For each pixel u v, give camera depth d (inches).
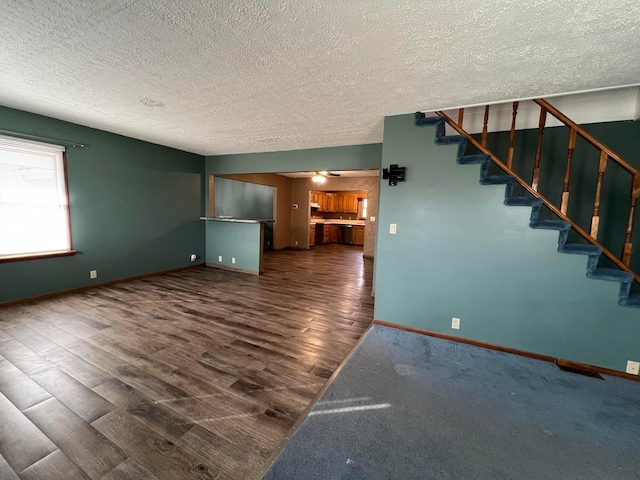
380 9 53.4
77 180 148.5
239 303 145.9
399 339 109.5
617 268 99.7
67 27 62.1
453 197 106.1
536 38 61.4
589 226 113.0
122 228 171.6
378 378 83.4
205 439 59.8
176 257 208.4
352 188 331.9
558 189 115.6
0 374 79.4
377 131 139.0
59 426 61.9
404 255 115.6
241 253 217.3
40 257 136.9
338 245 408.2
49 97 105.7
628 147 105.0
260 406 70.3
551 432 64.1
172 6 54.4
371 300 158.1
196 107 111.1
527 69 75.4
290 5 53.0
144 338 103.6
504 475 53.1
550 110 93.0
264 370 86.2
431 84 85.7
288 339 107.5
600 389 80.7
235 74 82.4
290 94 96.0
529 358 97.6
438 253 110.0
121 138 166.4
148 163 183.2
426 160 109.0
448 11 53.5
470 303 106.3
